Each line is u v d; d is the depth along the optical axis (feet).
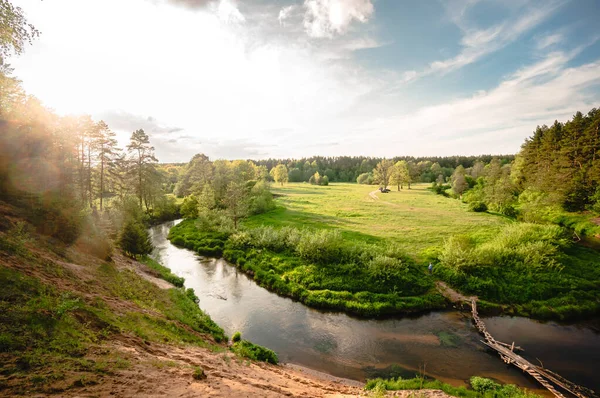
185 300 67.41
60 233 63.31
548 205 165.17
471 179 298.35
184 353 37.65
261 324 65.31
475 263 86.02
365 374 49.62
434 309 73.26
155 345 36.88
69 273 48.16
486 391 43.75
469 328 65.05
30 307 29.71
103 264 65.00
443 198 255.09
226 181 227.40
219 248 118.21
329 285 80.64
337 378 48.06
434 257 97.45
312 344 58.29
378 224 150.41
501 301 75.20
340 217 171.12
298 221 158.81
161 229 165.37
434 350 56.80
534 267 85.97
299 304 75.36
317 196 278.05
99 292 47.44
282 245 108.47
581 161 184.55
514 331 64.23
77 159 130.21
